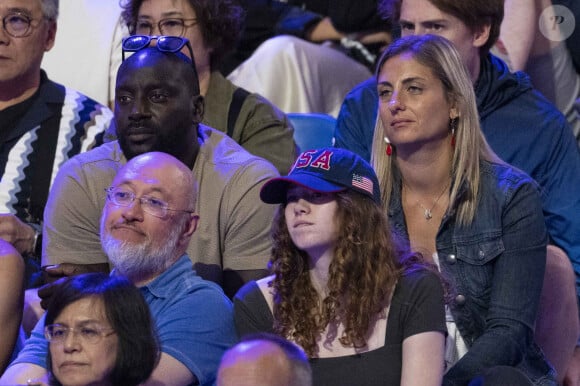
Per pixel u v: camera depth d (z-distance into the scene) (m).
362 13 18.44
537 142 14.13
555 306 12.62
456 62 11.84
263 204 12.19
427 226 11.96
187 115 12.10
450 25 13.83
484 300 11.63
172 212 10.91
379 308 10.30
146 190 10.88
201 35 14.32
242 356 8.39
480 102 14.12
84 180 12.34
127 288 9.47
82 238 12.32
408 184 12.10
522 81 14.48
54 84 15.41
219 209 12.20
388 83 11.88
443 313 10.30
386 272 10.34
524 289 11.47
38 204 14.70
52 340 9.32
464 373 10.91
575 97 17.09
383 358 10.19
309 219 10.34
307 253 10.62
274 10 18.72
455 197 11.70
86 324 9.27
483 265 11.62
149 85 11.95
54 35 15.40
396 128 11.77
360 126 14.27
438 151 11.84
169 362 10.31
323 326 10.33
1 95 15.03
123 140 12.05
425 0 13.87
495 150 14.10
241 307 10.75
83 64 17.44
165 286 10.85
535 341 12.23
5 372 10.66
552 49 16.92
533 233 11.60
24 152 14.88
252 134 14.20
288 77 17.56
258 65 17.62
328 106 17.86
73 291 9.37
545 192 14.21
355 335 10.19
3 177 14.73
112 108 17.45
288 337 10.42
